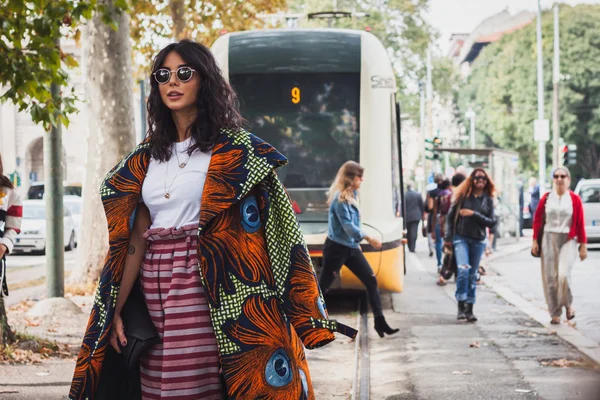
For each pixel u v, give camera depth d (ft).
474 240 40.19
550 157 223.10
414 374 27.43
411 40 212.02
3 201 24.54
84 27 55.06
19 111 30.27
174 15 91.35
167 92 12.51
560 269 38.50
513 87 224.74
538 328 37.52
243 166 12.07
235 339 11.80
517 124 223.10
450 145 282.15
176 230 12.17
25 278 64.75
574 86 215.31
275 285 12.10
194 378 12.01
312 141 43.11
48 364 27.22
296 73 43.24
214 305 11.84
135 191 12.47
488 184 40.29
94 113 54.80
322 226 42.65
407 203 89.04
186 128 12.61
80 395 12.04
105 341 12.07
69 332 35.27
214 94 12.58
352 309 44.09
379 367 28.86
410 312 43.37
